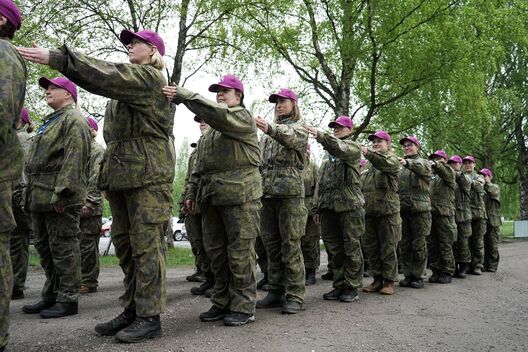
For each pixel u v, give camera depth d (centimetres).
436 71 1388
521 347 403
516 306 580
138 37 367
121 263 380
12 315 451
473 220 927
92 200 593
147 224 354
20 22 321
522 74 2355
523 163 2541
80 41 1216
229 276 433
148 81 350
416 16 1334
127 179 350
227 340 363
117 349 334
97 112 1273
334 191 563
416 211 696
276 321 434
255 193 419
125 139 358
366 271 846
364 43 1352
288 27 1487
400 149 1828
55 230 445
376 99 1527
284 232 479
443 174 770
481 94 1576
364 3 1370
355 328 424
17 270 546
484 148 2288
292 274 479
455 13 1412
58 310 442
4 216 287
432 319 483
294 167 482
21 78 288
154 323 360
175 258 1153
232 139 411
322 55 1572
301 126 472
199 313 465
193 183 596
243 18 1331
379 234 637
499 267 1056
